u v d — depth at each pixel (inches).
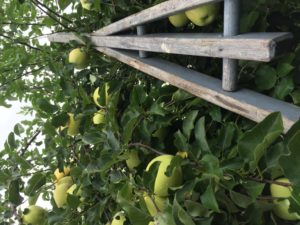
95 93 55.0
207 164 31.5
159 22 49.0
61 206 51.4
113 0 56.7
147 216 33.4
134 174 42.4
